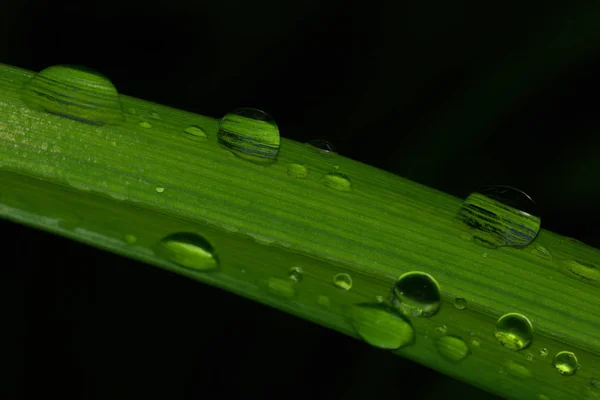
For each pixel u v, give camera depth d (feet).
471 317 0.36
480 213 0.37
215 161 0.37
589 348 0.36
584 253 0.37
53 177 0.36
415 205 0.37
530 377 0.36
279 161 0.37
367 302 0.36
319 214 0.37
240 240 0.36
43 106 0.37
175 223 0.36
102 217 0.36
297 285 0.36
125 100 0.38
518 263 0.37
